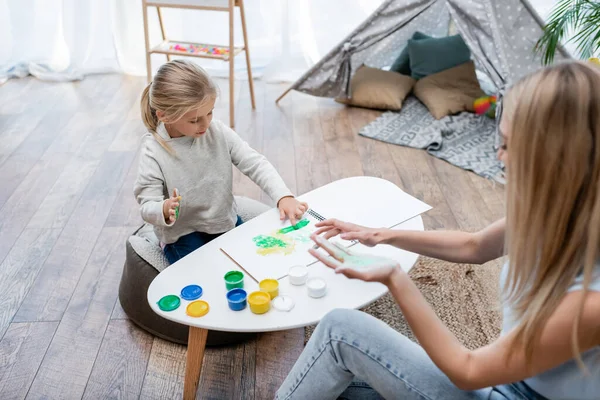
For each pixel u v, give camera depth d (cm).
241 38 372
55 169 261
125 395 152
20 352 164
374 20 310
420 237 125
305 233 150
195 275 138
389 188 169
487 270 196
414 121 305
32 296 185
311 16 364
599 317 75
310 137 294
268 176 167
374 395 115
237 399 151
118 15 360
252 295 128
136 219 227
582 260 78
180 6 303
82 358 163
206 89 146
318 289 128
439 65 335
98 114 317
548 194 77
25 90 347
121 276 196
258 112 323
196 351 139
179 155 160
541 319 80
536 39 264
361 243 138
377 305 180
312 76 324
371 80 326
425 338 92
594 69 76
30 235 215
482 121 302
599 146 73
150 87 150
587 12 276
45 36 366
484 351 87
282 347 168
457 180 253
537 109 76
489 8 262
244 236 151
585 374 76
